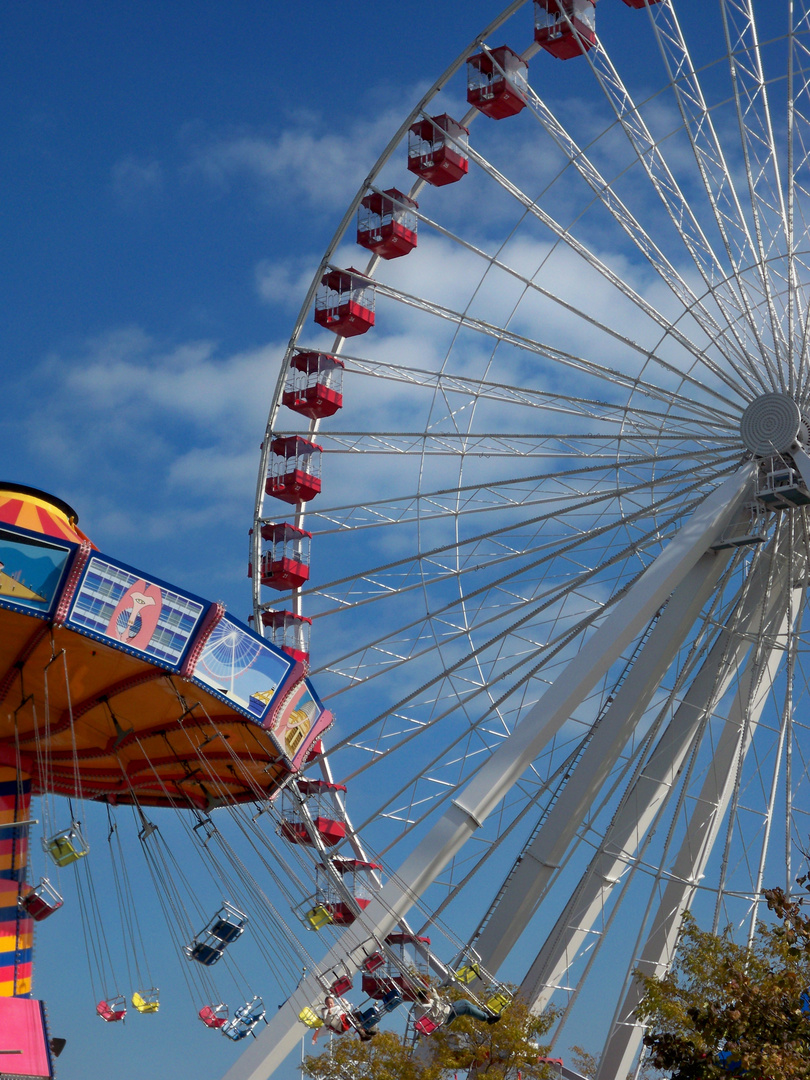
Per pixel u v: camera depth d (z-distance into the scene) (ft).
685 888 142.51
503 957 129.59
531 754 118.93
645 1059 123.95
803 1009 100.89
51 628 102.12
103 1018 109.29
